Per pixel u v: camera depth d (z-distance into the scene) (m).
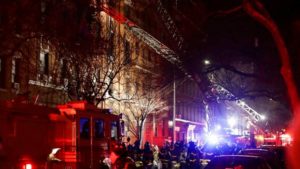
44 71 30.08
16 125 12.78
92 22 30.52
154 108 41.44
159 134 49.72
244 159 12.20
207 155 26.06
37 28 20.56
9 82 27.34
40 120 13.52
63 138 13.98
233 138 34.78
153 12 42.94
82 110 14.32
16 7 18.41
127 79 39.66
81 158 14.06
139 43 41.56
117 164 12.88
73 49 26.53
